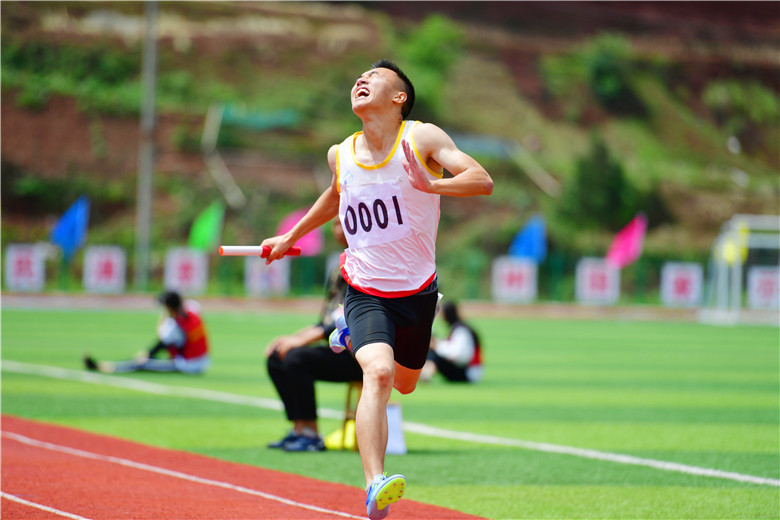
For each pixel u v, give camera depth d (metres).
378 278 16.69
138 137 168.75
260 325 90.50
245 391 41.50
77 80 177.25
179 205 155.38
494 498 21.00
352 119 185.62
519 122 198.88
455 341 46.47
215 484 21.78
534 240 144.50
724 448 28.33
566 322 114.81
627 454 27.09
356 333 16.33
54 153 161.75
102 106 172.00
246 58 195.62
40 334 71.69
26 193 154.12
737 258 124.50
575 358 63.62
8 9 186.62
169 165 163.50
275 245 18.30
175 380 45.09
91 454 25.27
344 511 19.28
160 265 143.25
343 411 36.31
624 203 171.62
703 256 165.25
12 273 121.38
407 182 16.47
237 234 149.25
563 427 32.62
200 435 29.42
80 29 190.12
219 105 178.62
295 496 20.67
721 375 53.12
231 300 120.56
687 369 56.75
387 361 15.58
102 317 94.88
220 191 158.75
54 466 23.34
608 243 162.38
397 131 16.67
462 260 151.88
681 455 26.98
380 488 14.23
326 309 27.03
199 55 192.75
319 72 196.38
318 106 186.75
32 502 19.38
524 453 27.16
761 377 52.19
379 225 16.62
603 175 171.38
